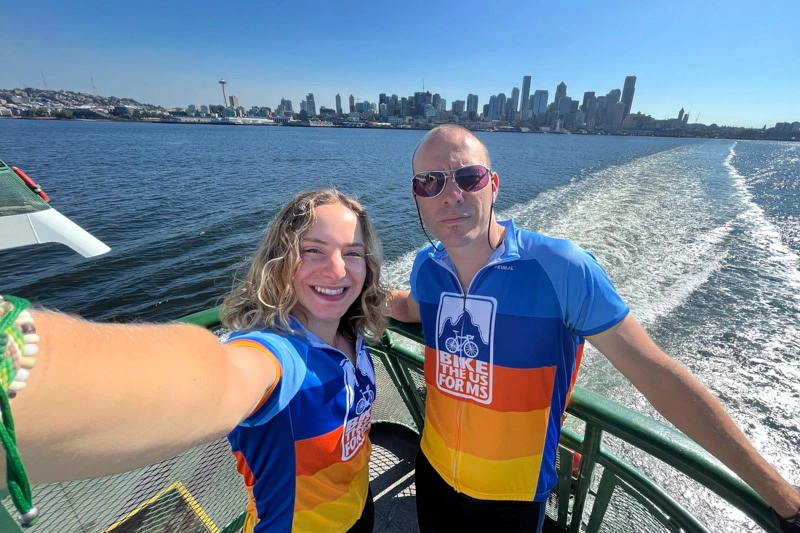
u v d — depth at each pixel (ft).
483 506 5.54
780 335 25.76
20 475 1.59
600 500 5.96
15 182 18.53
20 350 1.61
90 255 19.98
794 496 3.55
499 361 5.17
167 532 5.90
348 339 5.37
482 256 5.33
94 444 1.98
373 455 8.82
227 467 6.64
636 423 4.58
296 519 4.31
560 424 5.35
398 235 54.29
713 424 3.93
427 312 5.96
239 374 3.19
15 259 45.16
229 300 4.75
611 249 41.34
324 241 4.31
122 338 2.25
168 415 2.31
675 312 28.45
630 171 117.91
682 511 4.82
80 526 5.40
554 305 4.83
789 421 18.52
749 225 53.01
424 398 8.27
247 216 63.41
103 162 127.75
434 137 5.24
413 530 7.33
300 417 4.11
